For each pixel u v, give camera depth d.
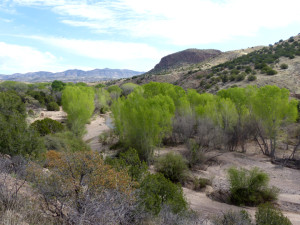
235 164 20.81
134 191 5.47
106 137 27.23
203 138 24.89
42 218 4.16
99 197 4.58
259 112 23.62
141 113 19.42
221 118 25.53
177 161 15.73
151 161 19.36
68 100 32.38
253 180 13.12
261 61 71.62
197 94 31.83
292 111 22.64
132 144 20.16
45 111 47.09
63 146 16.34
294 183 16.73
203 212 10.52
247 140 28.52
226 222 8.49
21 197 4.60
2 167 6.32
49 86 82.88
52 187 4.62
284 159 22.48
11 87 59.66
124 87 67.25
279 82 52.88
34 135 10.38
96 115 48.34
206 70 84.19
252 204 12.55
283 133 30.28
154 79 104.00
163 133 21.45
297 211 11.70
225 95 32.00
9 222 3.39
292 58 68.38
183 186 14.85
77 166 5.10
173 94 32.75
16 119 11.22
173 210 7.54
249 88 27.91
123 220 4.59
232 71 67.44
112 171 5.55
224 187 15.19
